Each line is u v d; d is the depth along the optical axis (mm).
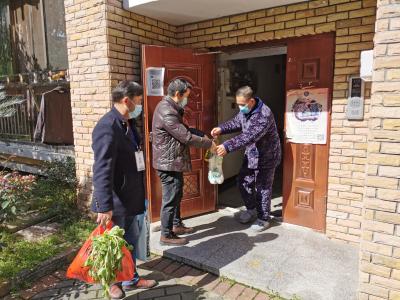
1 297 3016
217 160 4094
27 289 3139
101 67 4066
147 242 3057
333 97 3666
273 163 4043
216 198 4973
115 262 2461
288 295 2869
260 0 3680
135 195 2781
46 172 5273
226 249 3664
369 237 2457
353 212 3678
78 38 4219
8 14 6637
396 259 2369
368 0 3344
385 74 2260
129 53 4219
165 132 3484
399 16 2170
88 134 4414
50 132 5320
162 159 3525
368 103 3447
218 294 2980
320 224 4004
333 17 3564
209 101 4625
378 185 2373
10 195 4047
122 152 2670
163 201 3678
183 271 3373
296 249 3645
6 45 6809
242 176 4312
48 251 3609
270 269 3254
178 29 4816
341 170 3701
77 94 4406
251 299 2895
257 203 4184
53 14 5934
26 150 6188
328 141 3820
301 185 4090
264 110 3844
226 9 4035
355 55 3475
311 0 3674
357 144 3564
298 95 3963
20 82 6211
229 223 4410
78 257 2580
